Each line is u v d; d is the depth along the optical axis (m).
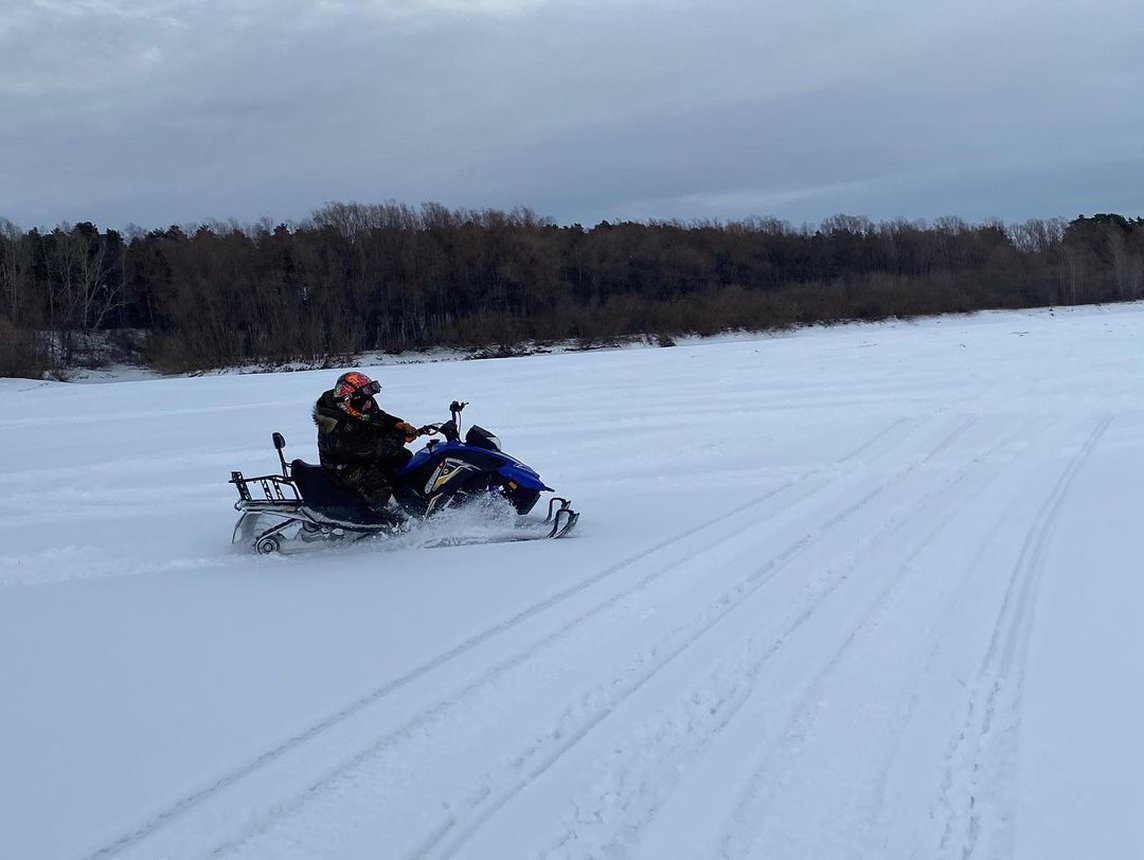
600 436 12.95
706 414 14.52
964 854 3.31
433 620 5.76
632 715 4.38
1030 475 9.13
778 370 20.84
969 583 6.02
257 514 7.89
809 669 4.81
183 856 3.41
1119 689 4.43
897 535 7.22
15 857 3.40
